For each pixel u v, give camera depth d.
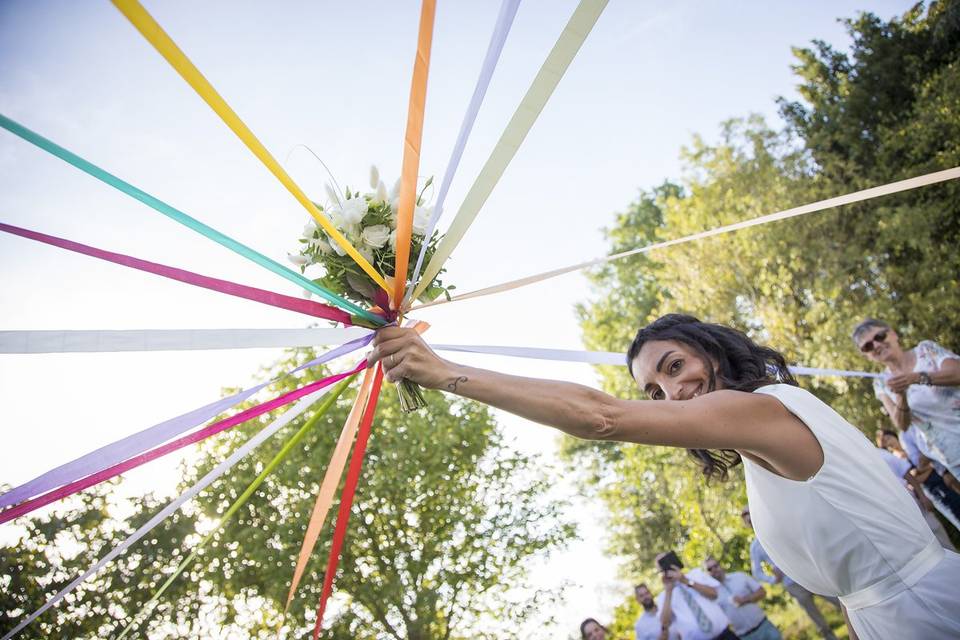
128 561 7.09
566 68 1.28
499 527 7.71
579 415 1.21
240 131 1.19
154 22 1.03
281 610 7.04
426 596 7.32
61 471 1.37
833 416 1.44
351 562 7.34
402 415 7.78
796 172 11.77
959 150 10.15
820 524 1.38
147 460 1.54
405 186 1.42
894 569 1.34
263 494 7.43
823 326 10.38
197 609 7.05
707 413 1.29
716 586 5.46
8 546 6.89
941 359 5.06
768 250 11.16
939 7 11.19
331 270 1.66
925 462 5.20
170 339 1.29
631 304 15.88
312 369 7.93
